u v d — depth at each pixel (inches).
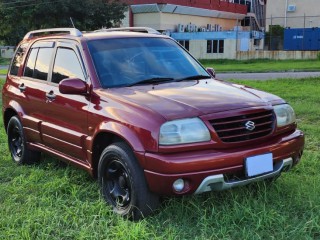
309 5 1598.2
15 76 259.8
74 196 193.6
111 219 170.7
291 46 1529.3
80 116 191.6
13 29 1700.3
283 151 172.4
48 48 232.7
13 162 258.8
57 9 1590.8
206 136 158.1
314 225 155.8
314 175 211.5
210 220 163.5
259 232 154.8
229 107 165.2
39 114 225.6
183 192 156.6
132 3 1700.3
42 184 212.4
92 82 191.8
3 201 194.7
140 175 162.9
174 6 1674.5
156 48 219.9
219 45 1534.2
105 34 218.5
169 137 155.3
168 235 154.1
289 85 616.4
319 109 385.1
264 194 180.4
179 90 182.5
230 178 162.4
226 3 1958.7
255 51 1461.6
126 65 202.5
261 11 2180.1
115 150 169.8
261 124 169.0
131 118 165.2
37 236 160.1
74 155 203.6
